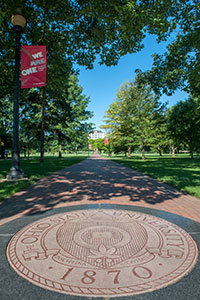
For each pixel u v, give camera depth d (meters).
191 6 8.77
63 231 3.34
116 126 36.22
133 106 26.42
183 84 13.19
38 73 7.20
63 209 4.64
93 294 1.84
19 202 5.29
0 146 32.88
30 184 7.94
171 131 30.30
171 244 2.87
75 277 2.10
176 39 12.23
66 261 2.41
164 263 2.37
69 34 9.73
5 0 7.48
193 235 3.21
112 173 11.67
